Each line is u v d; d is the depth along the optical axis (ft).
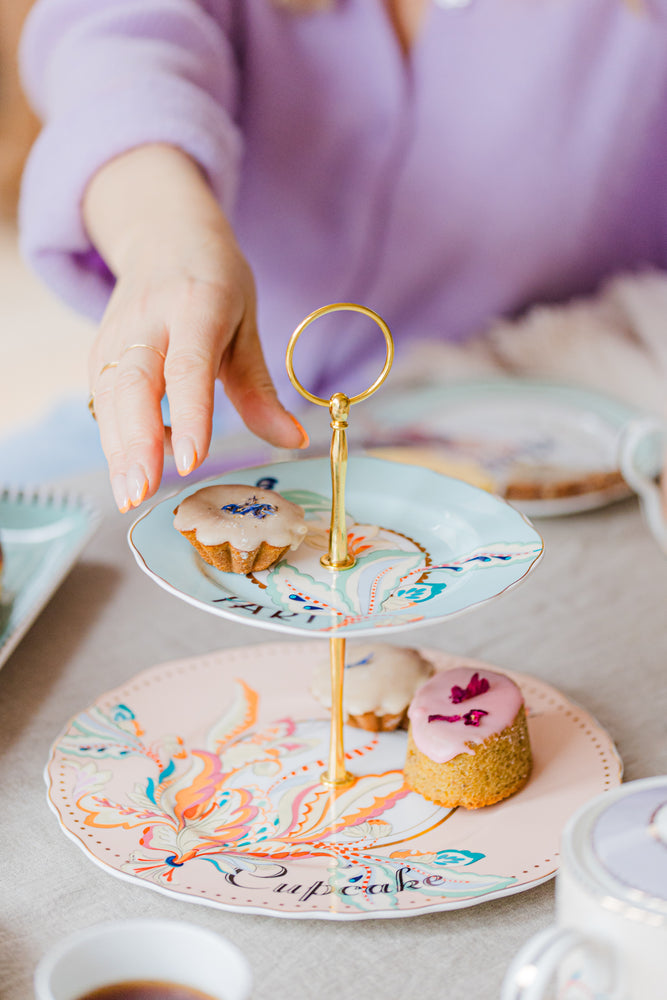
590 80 6.24
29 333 14.76
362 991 2.73
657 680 3.50
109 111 4.24
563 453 4.49
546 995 2.54
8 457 5.88
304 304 6.38
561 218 6.47
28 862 2.98
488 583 2.85
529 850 2.96
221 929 2.83
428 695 3.19
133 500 2.90
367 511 3.16
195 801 3.11
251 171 6.07
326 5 5.76
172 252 3.45
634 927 2.42
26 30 5.36
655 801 2.56
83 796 3.08
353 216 6.23
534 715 3.33
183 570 2.91
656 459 4.05
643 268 6.68
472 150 6.20
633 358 5.61
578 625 3.72
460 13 5.95
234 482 3.18
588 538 4.14
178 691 3.42
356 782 3.16
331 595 2.88
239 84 5.89
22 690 3.45
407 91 6.06
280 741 3.28
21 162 18.38
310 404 6.26
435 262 6.41
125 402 3.03
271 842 3.00
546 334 5.92
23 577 3.87
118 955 2.52
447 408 5.00
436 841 3.00
